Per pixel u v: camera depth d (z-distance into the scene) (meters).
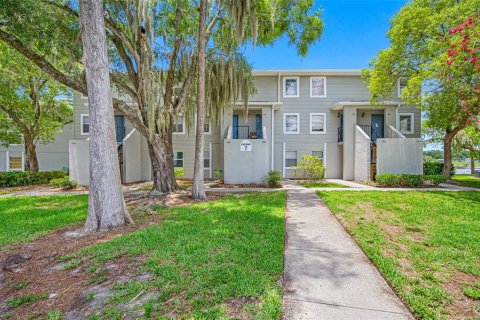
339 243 4.08
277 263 3.16
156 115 9.36
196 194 8.48
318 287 2.70
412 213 6.00
